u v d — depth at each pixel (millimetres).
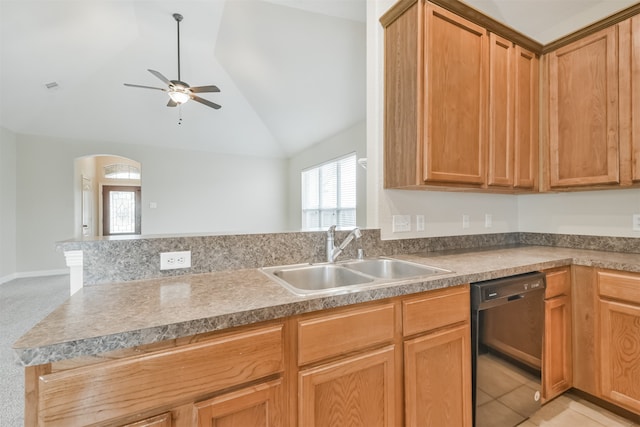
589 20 2092
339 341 1003
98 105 4945
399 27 1681
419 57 1542
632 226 1922
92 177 7172
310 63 3838
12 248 4934
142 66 4359
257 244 1450
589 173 1830
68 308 875
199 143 6395
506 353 1404
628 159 1670
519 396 1447
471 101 1702
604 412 1604
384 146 1819
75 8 3305
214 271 1354
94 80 4480
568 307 1688
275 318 902
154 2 3191
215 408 805
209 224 6730
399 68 1682
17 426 1607
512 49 1888
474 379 1310
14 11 3199
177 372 767
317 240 1592
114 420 713
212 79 4793
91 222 7004
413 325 1156
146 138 5941
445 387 1241
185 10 3314
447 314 1244
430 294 1210
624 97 1682
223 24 3496
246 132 6258
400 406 1132
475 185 1739
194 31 3756
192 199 6574
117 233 8016
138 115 5340
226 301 932
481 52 1742
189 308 870
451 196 2150
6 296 3941
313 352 957
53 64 4016
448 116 1620
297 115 5199
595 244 2080
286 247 1517
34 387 662
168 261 1269
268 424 885
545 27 2328
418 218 1996
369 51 1878
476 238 2268
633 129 1651
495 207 2406
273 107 5246
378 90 1828
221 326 814
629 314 1467
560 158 1965
